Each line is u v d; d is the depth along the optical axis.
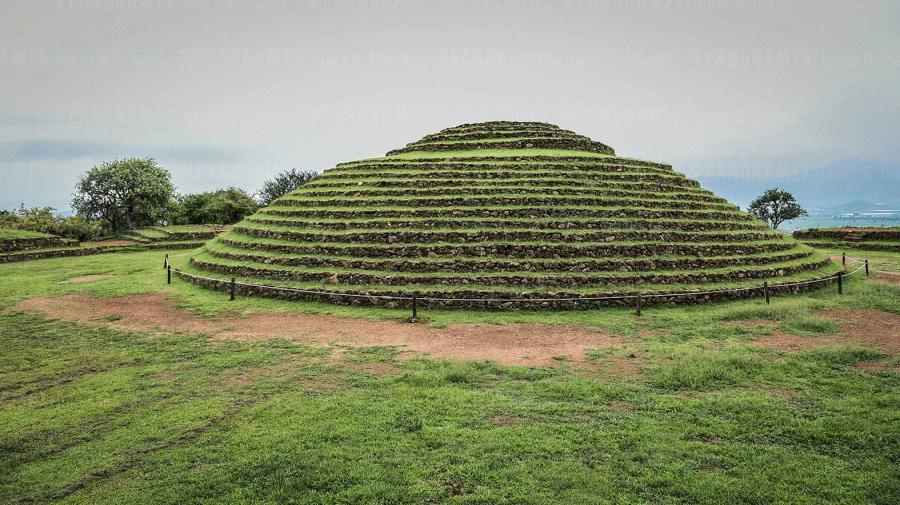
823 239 52.22
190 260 32.50
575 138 37.25
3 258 38.25
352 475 9.12
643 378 13.81
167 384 13.56
